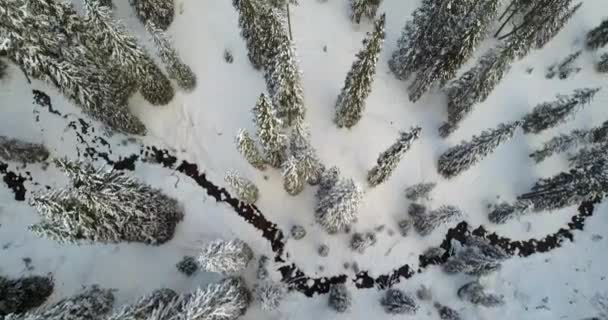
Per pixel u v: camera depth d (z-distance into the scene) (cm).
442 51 2792
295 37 3478
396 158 2533
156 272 2948
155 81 2941
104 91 2775
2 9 2127
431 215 2942
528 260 3128
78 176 2011
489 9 2838
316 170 2881
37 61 2428
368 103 3369
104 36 2439
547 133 3294
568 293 3036
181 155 3247
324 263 3031
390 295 2934
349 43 3494
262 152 3102
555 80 3462
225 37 3469
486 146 2667
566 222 3194
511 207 3020
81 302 2466
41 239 2964
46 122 3238
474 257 2878
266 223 3109
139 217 2539
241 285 2747
